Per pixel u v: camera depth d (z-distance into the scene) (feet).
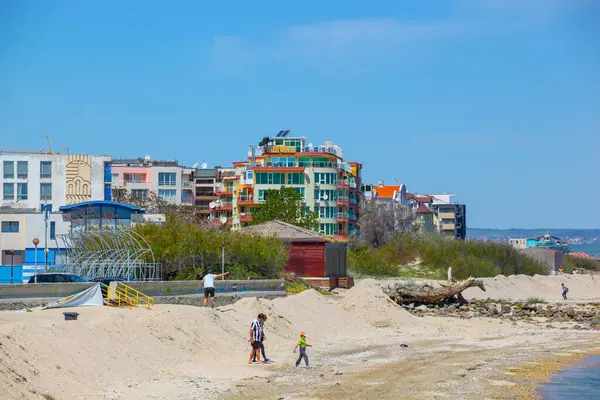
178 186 548.72
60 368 103.40
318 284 273.75
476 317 240.12
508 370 141.18
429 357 155.12
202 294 195.31
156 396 103.04
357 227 529.86
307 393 111.04
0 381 89.20
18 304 159.12
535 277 395.34
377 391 115.44
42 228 293.02
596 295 391.24
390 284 296.30
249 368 129.70
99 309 145.07
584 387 125.90
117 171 546.26
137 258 200.34
